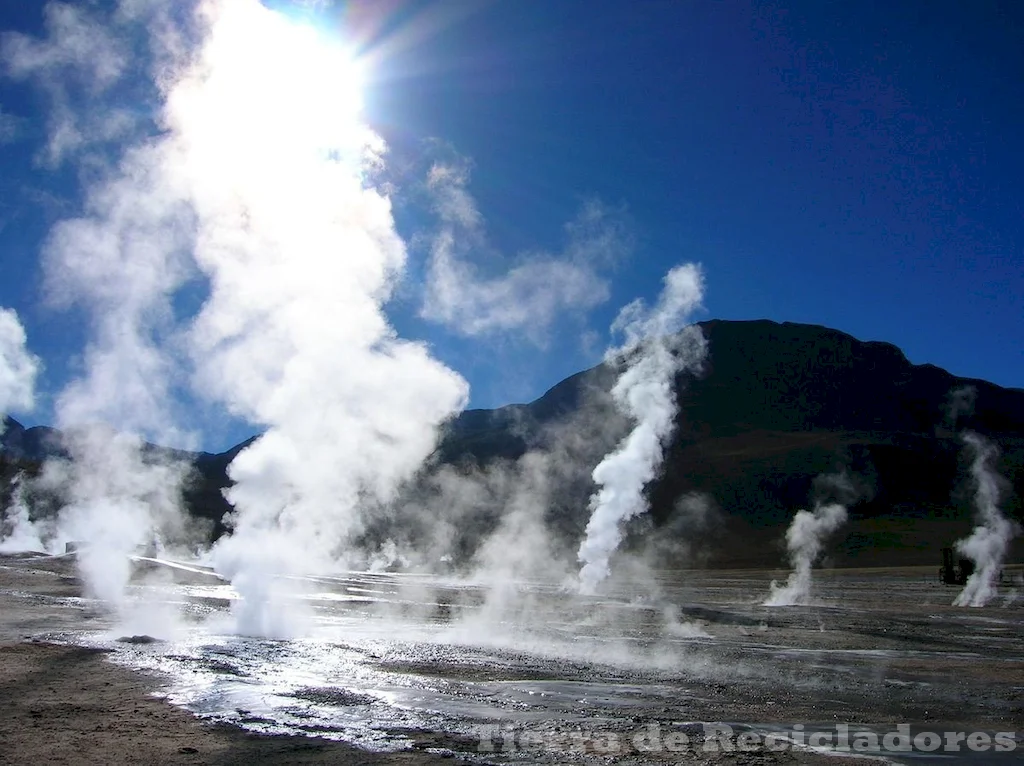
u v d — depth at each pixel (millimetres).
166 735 11828
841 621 32656
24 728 11992
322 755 10969
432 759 10867
